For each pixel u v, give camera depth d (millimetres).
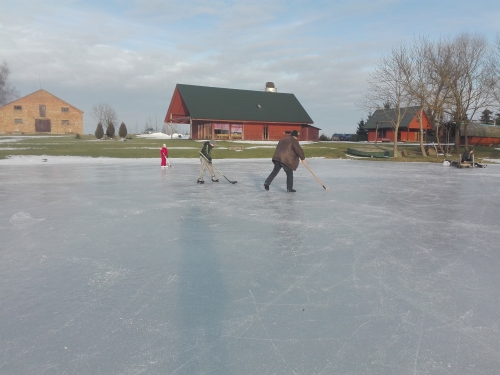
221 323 3197
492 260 4828
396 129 28938
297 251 5164
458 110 30266
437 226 6652
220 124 47656
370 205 8641
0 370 2553
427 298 3691
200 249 5234
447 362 2668
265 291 3848
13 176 14422
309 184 12422
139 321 3221
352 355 2748
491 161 26234
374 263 4695
